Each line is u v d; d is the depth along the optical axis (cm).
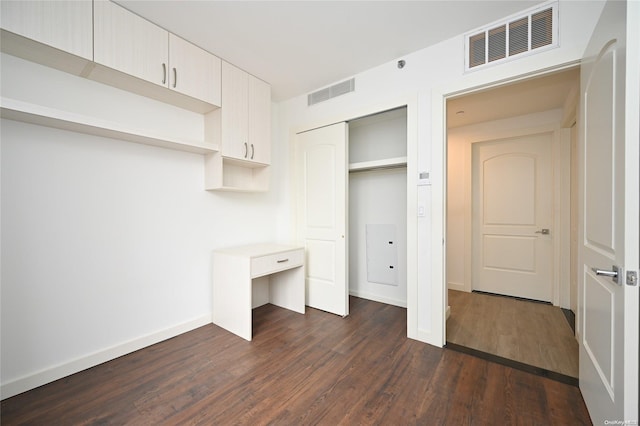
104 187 197
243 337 232
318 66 252
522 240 341
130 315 211
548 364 193
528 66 182
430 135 221
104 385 170
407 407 151
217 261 258
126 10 180
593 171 139
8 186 160
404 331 246
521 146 341
